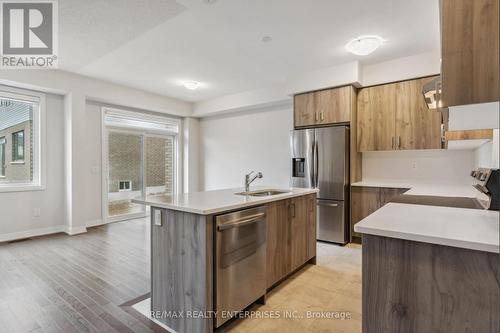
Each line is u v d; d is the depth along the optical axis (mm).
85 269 2979
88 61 3830
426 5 2477
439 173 3812
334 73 4012
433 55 3484
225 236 1905
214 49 3443
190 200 2182
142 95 5336
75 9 2543
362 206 3891
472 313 1066
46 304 2248
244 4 2471
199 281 1810
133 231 4602
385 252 1236
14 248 3682
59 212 4539
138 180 5762
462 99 1090
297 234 2875
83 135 4520
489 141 2377
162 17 2693
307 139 4188
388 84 3863
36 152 4332
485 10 1059
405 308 1194
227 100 5719
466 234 1110
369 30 2953
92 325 1975
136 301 2320
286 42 3248
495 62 1044
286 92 4516
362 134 4078
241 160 5961
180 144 6500
